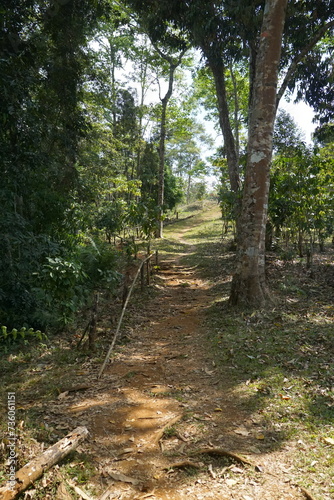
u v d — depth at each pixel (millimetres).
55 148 11461
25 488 2895
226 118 14820
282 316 7453
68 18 10734
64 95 10914
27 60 9602
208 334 7125
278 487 3008
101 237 18375
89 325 6594
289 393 4547
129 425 4062
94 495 2996
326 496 2867
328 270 11625
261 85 8367
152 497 2967
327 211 12758
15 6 9414
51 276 6652
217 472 3211
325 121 14211
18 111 7938
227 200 14664
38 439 3637
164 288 11906
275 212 12977
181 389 4922
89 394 4863
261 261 8430
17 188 8516
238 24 11578
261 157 8375
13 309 7094
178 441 3729
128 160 28516
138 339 7203
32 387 5102
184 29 13164
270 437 3699
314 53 13180
